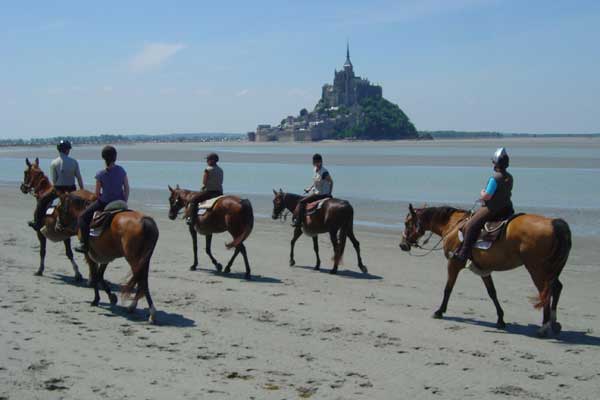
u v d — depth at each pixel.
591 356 8.77
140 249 10.23
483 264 10.23
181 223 24.19
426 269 15.57
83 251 11.01
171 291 12.76
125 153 123.19
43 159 96.38
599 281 14.11
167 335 9.58
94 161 86.88
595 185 39.59
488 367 8.25
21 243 18.70
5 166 75.88
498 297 12.59
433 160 77.31
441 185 40.69
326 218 14.99
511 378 7.85
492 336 9.75
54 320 10.34
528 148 131.38
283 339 9.41
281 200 16.34
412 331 9.94
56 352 8.62
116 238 10.56
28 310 10.95
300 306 11.52
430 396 7.23
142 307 11.44
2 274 14.15
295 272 15.17
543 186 39.31
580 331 10.14
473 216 10.40
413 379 7.77
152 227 10.29
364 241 20.03
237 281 13.92
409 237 11.97
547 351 8.99
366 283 13.81
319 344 9.18
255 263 16.39
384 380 7.72
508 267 10.05
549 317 9.72
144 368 8.05
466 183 42.22
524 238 9.57
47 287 12.93
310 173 54.38
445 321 10.62
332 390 7.36
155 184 44.28
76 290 12.75
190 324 10.24
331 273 14.96
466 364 8.36
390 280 14.19
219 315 10.87
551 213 26.44
